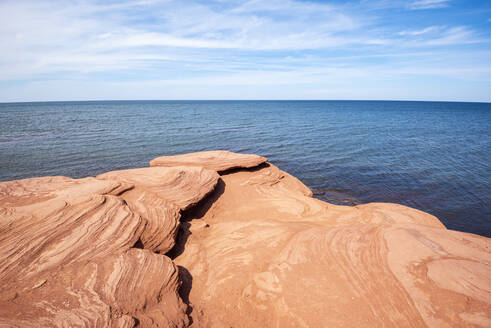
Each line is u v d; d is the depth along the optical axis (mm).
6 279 4676
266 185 15164
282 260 6809
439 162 29391
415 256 5891
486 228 15484
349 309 4957
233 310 5680
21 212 6262
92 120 66250
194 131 48375
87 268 5301
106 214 6973
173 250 8062
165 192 9992
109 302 4602
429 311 4508
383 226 7660
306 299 5402
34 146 32812
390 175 24516
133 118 73062
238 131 49625
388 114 110500
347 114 105250
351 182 22609
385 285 5266
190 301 6023
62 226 6164
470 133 54156
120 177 10688
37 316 4031
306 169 26219
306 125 62312
